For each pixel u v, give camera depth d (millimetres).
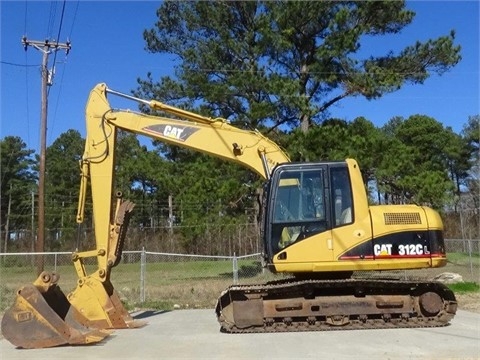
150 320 12539
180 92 26531
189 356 8359
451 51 24531
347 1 25422
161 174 29469
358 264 10508
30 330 9195
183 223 27016
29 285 9430
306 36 26016
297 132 23625
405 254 10578
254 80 24531
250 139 11570
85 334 9672
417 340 9383
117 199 11727
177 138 11672
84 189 11570
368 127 26172
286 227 10664
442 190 23922
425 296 10742
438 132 64438
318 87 26250
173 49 28750
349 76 24750
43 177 26719
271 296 10766
